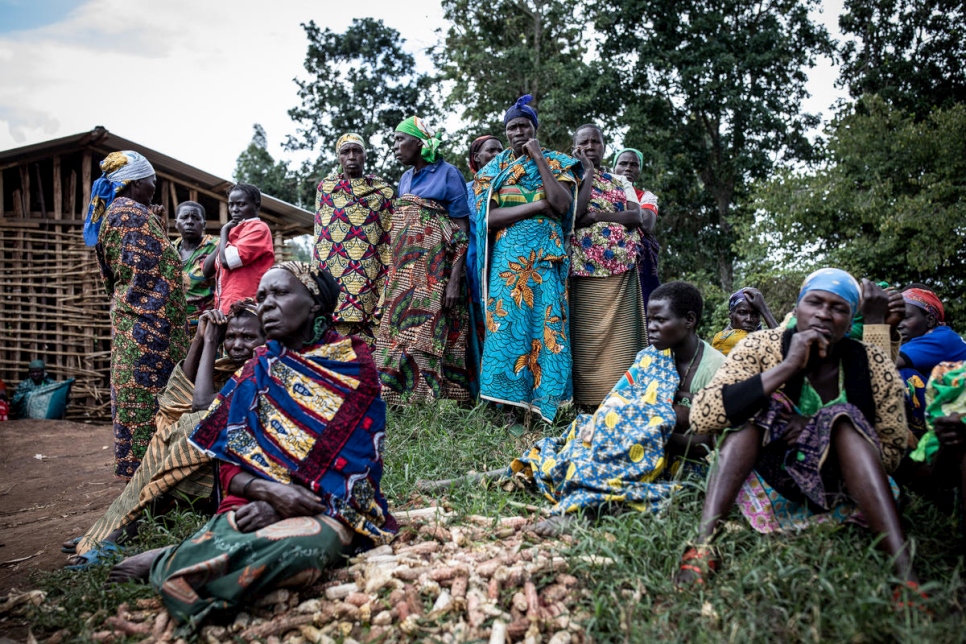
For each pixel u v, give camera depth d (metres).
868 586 2.59
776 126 23.75
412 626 2.80
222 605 2.92
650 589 2.93
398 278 5.87
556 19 25.73
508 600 2.96
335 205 6.18
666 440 3.58
